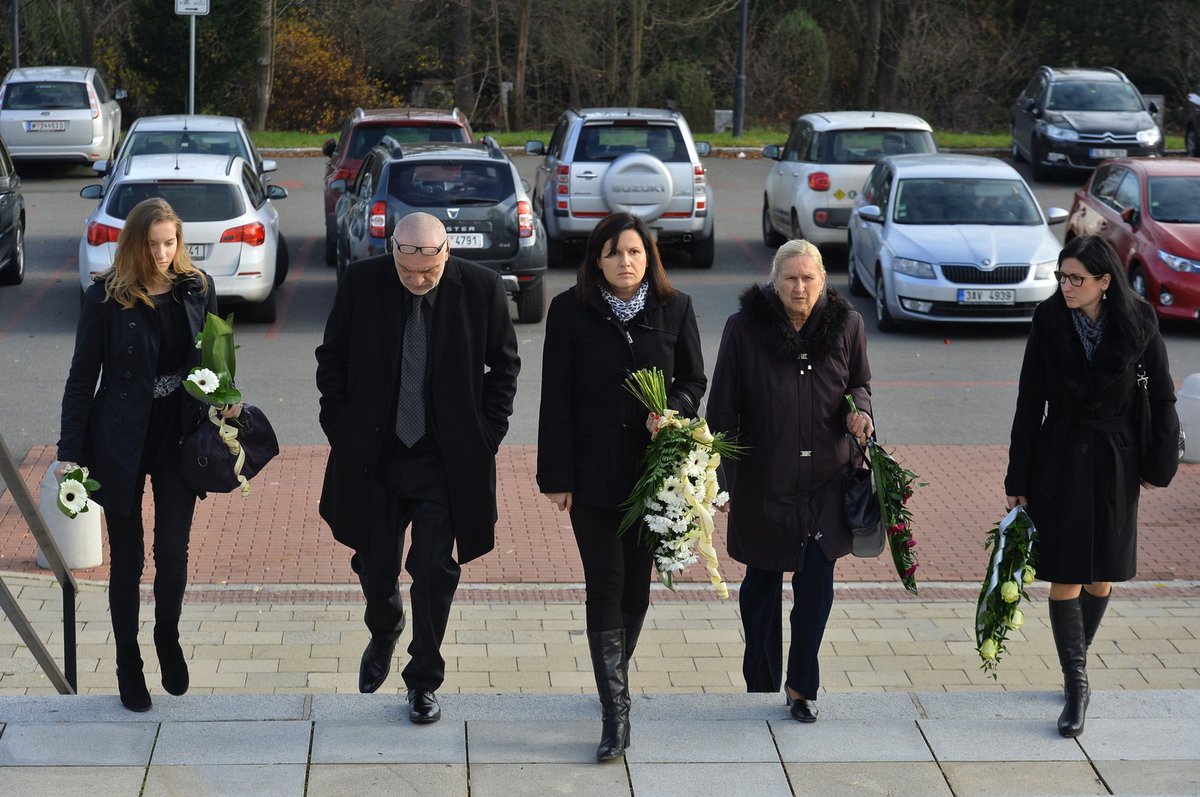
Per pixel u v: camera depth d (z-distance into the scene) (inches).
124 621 194.9
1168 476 200.2
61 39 1491.1
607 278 191.0
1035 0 1542.8
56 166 1092.5
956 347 558.6
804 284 197.0
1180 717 201.0
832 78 1604.3
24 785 175.6
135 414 189.8
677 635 284.2
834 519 200.1
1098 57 1539.1
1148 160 644.1
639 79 1462.8
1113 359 194.1
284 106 1439.5
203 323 194.1
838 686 259.3
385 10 1494.8
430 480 195.6
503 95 1483.8
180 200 551.5
